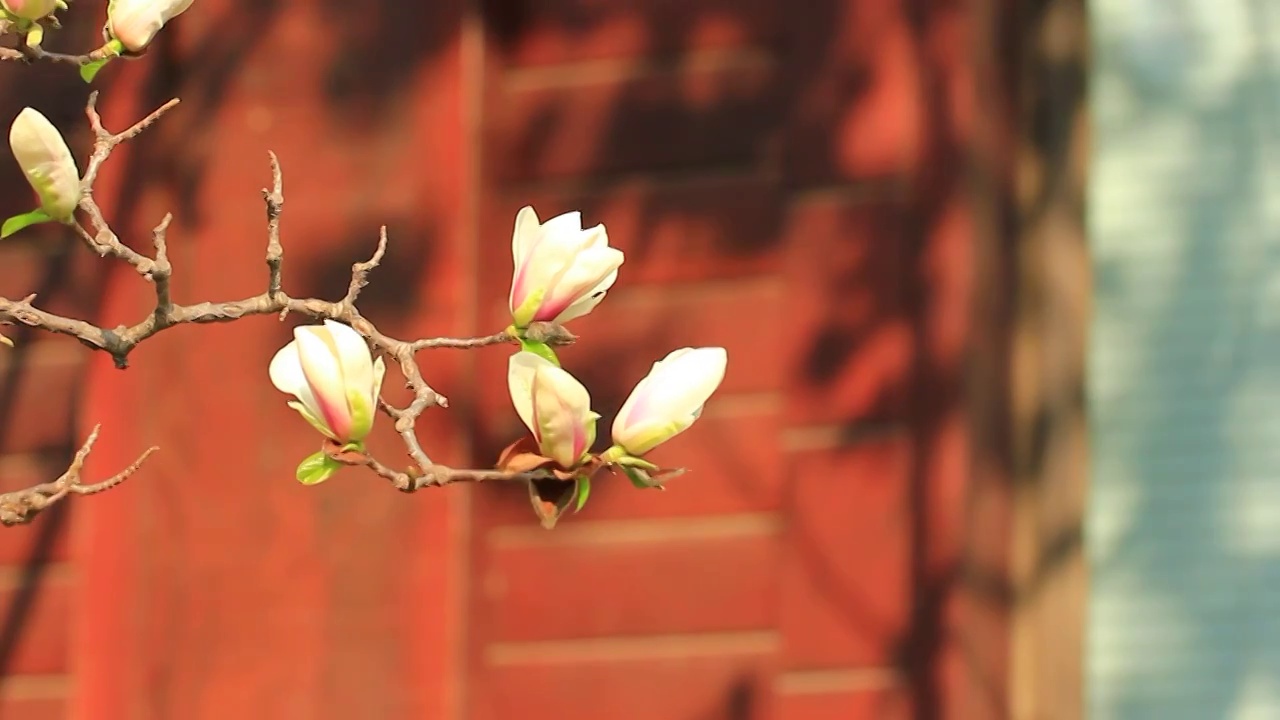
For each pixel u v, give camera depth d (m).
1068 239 3.50
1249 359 3.46
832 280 3.47
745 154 3.56
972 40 3.45
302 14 3.61
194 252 3.58
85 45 3.71
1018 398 3.50
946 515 3.34
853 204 3.48
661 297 3.57
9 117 3.74
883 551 3.38
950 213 3.41
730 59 3.60
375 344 1.76
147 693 3.48
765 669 3.43
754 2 3.59
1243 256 3.48
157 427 3.54
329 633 3.42
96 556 3.52
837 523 3.41
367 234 3.52
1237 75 3.50
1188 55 3.52
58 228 3.76
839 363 3.45
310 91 3.58
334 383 1.62
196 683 3.46
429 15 3.56
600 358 3.56
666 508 3.52
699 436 3.52
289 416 3.50
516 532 3.58
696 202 3.57
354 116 3.56
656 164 3.61
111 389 3.57
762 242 3.53
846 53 3.51
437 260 3.48
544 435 1.64
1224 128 3.50
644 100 3.63
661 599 3.50
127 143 3.62
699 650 3.47
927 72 3.46
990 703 3.38
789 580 3.43
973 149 3.44
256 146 3.59
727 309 3.53
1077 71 3.53
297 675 3.42
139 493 3.53
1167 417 3.48
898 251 3.44
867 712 3.35
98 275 3.61
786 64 3.55
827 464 3.43
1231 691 3.41
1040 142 3.54
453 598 3.39
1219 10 3.52
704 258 3.56
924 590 3.34
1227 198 3.49
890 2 3.49
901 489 3.38
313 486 3.47
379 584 3.42
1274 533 3.42
